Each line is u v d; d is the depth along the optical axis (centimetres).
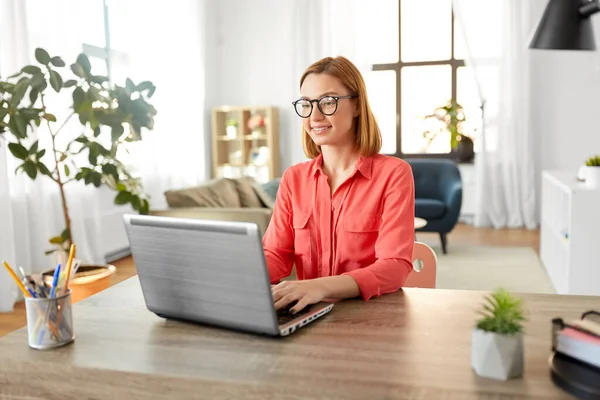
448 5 682
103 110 271
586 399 80
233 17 735
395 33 698
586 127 645
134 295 143
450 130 679
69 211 435
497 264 484
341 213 154
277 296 122
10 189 384
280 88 725
